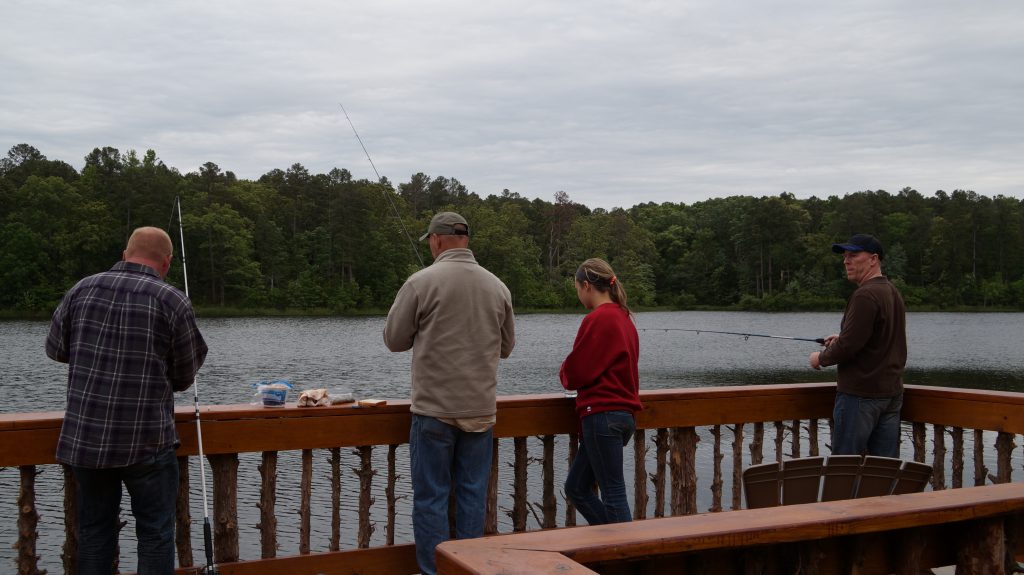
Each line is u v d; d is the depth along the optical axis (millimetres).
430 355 3016
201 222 83750
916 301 100062
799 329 67625
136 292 2646
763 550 1858
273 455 3109
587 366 3234
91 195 85188
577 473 3479
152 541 2686
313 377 31469
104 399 2564
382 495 12367
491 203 120250
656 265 114750
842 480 2668
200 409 3023
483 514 3119
